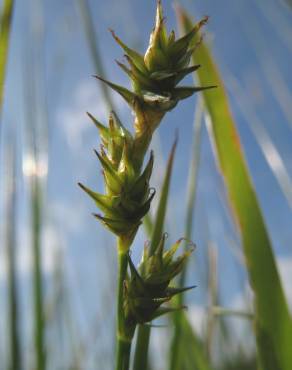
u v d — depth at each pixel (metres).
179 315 0.11
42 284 0.12
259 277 0.10
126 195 0.07
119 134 0.07
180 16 0.11
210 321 0.14
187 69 0.07
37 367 0.12
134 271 0.07
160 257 0.07
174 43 0.07
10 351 0.12
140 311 0.07
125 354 0.07
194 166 0.12
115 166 0.07
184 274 0.11
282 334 0.10
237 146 0.10
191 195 0.12
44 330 0.12
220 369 0.16
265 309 0.10
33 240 0.12
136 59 0.07
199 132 0.12
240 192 0.10
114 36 0.07
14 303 0.13
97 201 0.07
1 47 0.10
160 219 0.10
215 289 0.14
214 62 0.11
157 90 0.07
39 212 0.13
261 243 0.10
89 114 0.07
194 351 0.11
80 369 0.18
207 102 0.11
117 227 0.07
